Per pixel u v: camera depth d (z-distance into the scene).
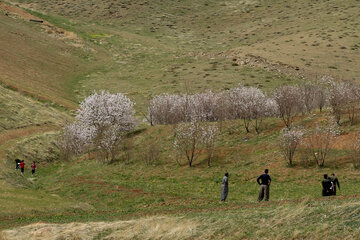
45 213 27.17
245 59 112.62
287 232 15.06
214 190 35.03
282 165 39.12
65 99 89.62
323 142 41.28
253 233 15.68
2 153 51.84
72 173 49.12
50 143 61.06
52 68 113.81
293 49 120.31
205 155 46.94
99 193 35.06
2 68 96.88
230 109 60.94
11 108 69.06
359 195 20.03
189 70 109.94
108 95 67.56
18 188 36.78
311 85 64.94
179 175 42.50
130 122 65.00
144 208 27.81
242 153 45.28
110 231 18.94
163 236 17.22
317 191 30.88
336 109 47.25
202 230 16.98
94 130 61.44
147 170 46.00
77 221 23.23
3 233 20.17
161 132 58.12
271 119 54.44
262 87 90.06
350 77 95.69
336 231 14.20
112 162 51.47
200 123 57.19
